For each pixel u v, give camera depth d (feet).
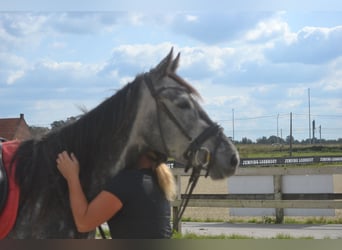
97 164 9.33
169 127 9.04
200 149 8.84
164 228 8.53
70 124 9.62
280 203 24.93
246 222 26.78
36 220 8.71
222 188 42.45
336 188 40.24
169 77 9.37
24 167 9.00
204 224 25.96
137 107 9.29
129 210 8.32
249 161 57.47
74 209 8.39
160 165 9.16
